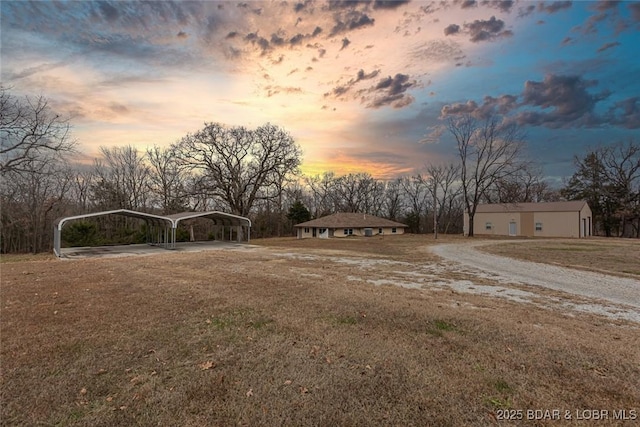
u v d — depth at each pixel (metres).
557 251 17.48
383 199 52.44
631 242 24.25
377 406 2.86
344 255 16.44
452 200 46.78
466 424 2.60
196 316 5.59
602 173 39.62
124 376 3.45
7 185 25.38
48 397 3.02
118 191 35.09
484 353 4.00
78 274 10.26
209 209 39.06
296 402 2.93
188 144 33.50
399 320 5.32
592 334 4.74
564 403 2.90
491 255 15.92
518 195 46.97
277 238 37.38
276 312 5.80
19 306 6.27
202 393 3.09
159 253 18.47
